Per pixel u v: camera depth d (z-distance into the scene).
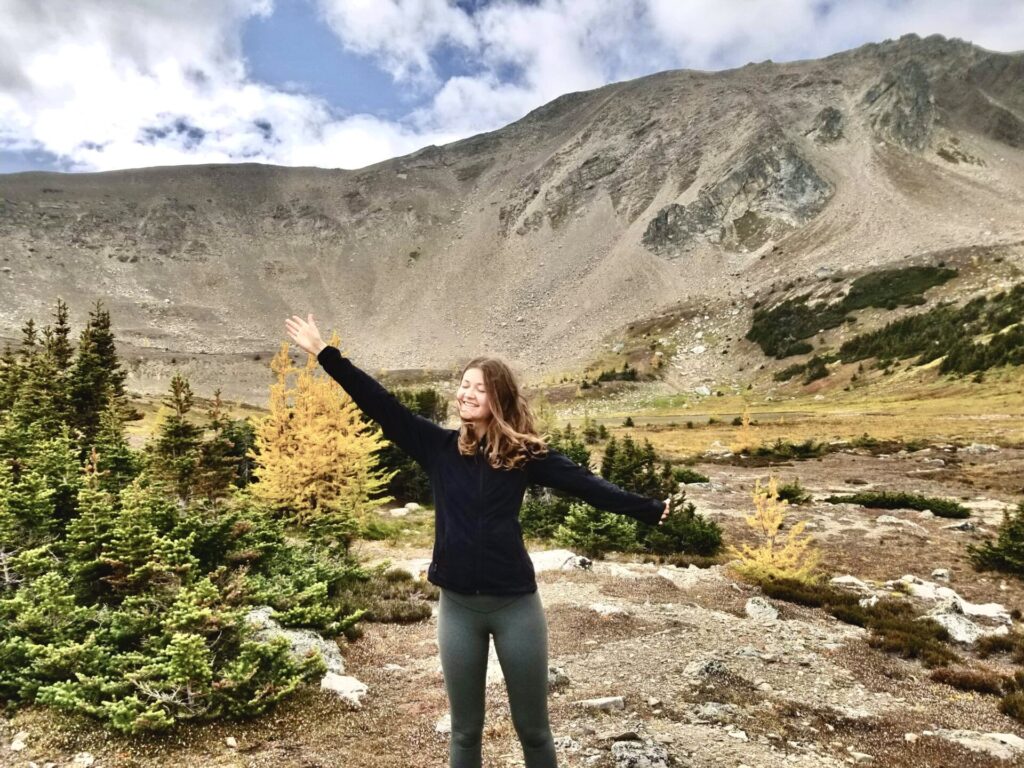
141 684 5.53
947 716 7.07
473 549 3.04
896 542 21.80
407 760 5.17
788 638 9.65
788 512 27.77
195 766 4.87
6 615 6.41
